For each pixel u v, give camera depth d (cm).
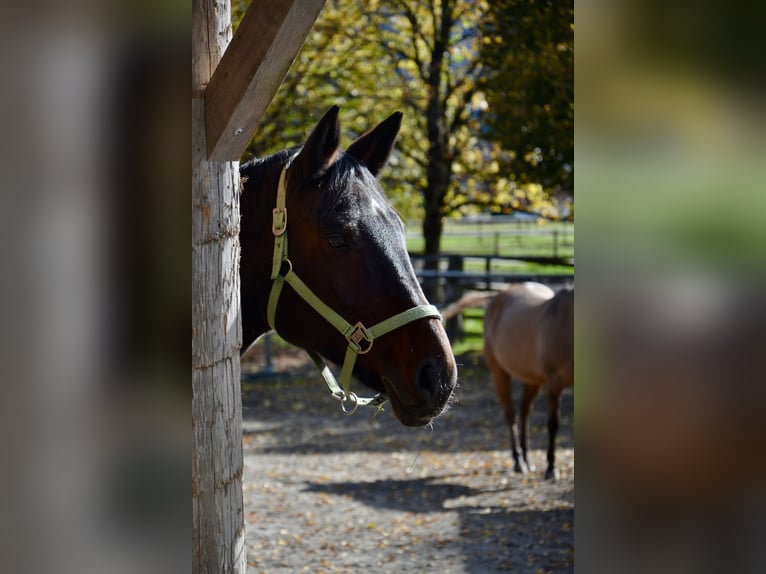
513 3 920
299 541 500
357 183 232
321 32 1284
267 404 1008
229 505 184
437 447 780
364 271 224
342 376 231
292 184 231
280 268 230
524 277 1244
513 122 1047
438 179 1358
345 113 1390
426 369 221
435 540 502
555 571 438
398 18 1368
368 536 512
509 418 701
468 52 1330
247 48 168
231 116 174
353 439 820
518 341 673
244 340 250
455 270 1342
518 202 1349
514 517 547
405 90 1347
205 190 181
